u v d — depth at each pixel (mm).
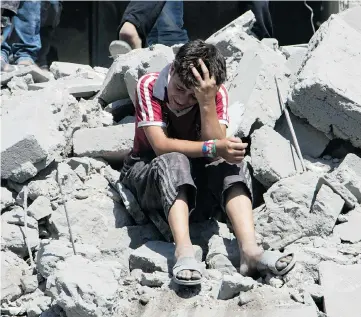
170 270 12117
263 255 11805
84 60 28828
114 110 16172
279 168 13539
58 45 28453
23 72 17359
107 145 14773
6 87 17156
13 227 13531
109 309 11227
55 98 15516
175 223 12000
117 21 29094
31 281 12664
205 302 11391
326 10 25688
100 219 13516
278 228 12719
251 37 16578
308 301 11188
